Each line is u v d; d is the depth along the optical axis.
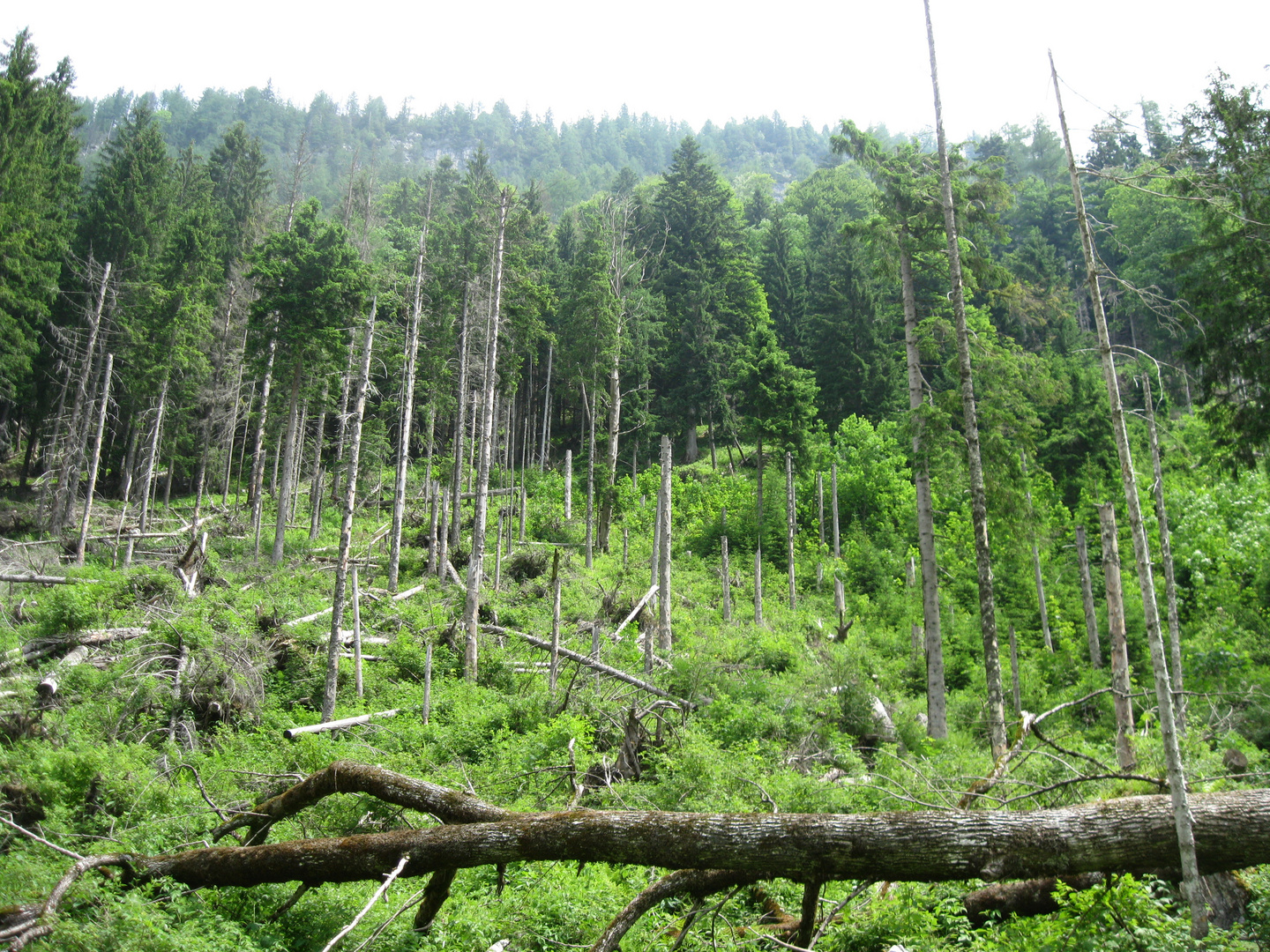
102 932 6.85
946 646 28.20
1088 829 6.80
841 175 77.19
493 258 31.03
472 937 8.14
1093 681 23.97
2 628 20.59
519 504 44.91
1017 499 20.92
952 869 6.68
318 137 139.88
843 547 39.72
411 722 17.39
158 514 43.53
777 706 19.33
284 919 8.45
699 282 53.53
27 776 11.66
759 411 42.66
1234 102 14.28
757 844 6.80
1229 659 24.25
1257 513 31.81
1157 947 6.73
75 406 38.75
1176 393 34.78
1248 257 16.19
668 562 26.69
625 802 12.54
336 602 18.98
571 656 21.50
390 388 45.16
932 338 22.77
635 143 168.12
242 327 47.25
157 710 16.66
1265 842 6.78
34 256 37.84
